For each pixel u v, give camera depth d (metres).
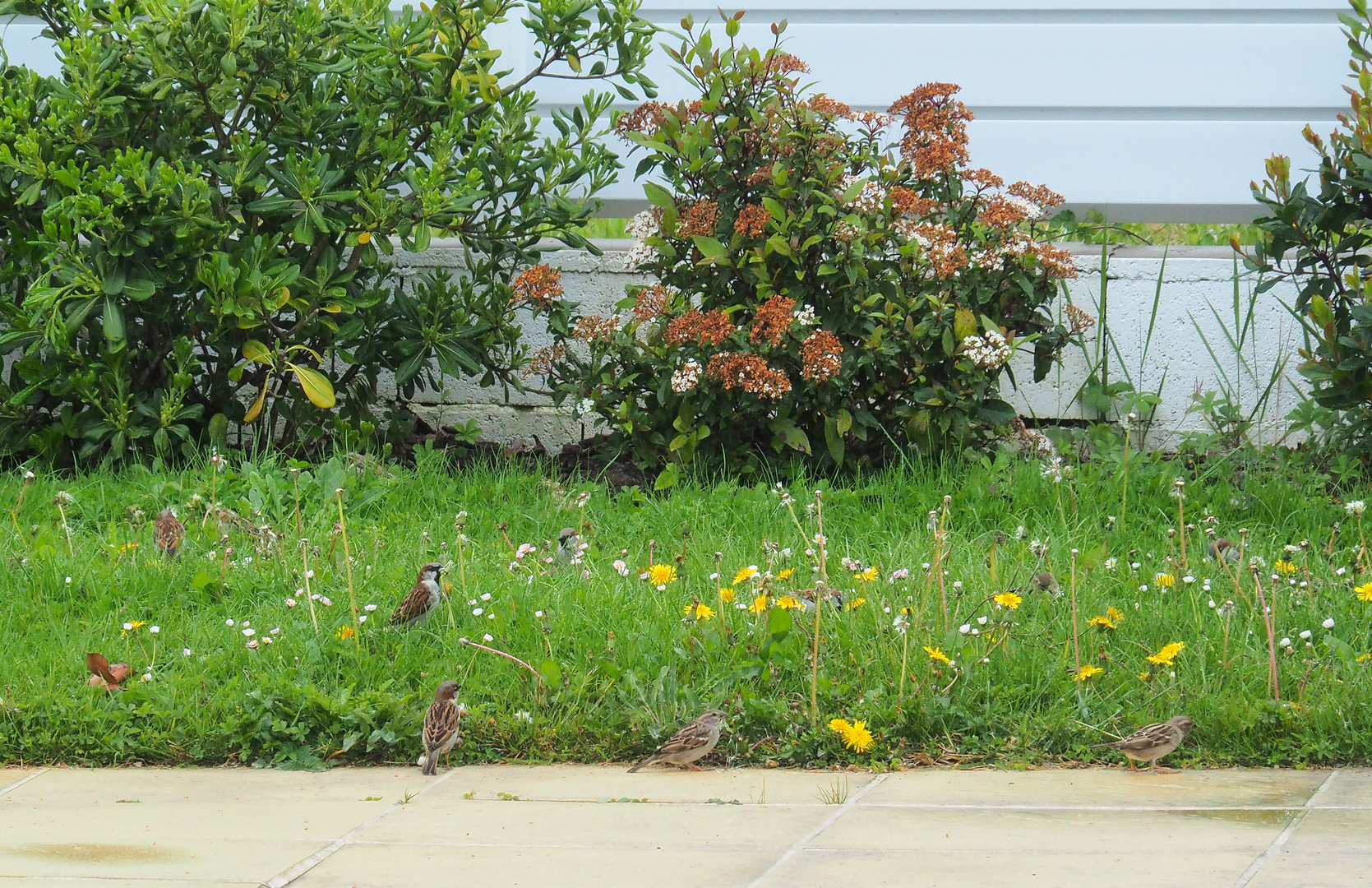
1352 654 8.41
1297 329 14.85
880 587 9.51
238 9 12.40
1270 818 6.57
